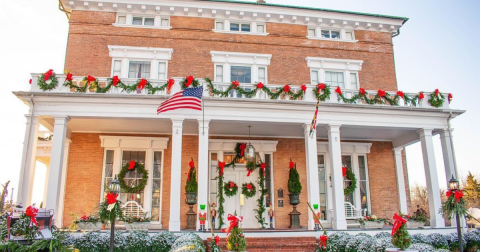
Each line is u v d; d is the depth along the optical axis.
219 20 18.34
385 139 18.59
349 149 18.12
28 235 7.97
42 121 14.17
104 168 16.22
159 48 17.28
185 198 16.20
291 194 16.52
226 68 17.64
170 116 13.84
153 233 12.38
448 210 11.95
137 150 16.69
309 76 18.38
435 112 15.62
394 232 8.99
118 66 17.05
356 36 19.47
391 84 19.12
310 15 18.75
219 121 14.37
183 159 16.62
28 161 12.83
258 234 12.88
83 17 17.28
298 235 13.11
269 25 18.62
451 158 15.31
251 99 14.20
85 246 11.12
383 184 18.12
